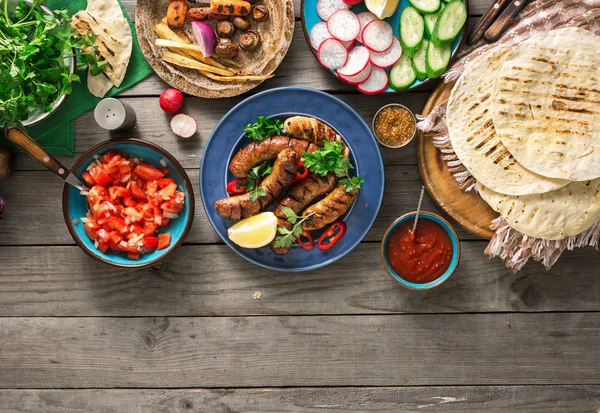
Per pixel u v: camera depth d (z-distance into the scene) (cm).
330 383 114
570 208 103
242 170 106
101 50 108
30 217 113
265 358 114
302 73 111
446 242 106
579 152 101
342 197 103
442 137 106
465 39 107
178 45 106
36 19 104
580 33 102
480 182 103
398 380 114
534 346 113
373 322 114
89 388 115
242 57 109
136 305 114
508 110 102
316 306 113
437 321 113
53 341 114
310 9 108
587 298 112
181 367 114
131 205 108
